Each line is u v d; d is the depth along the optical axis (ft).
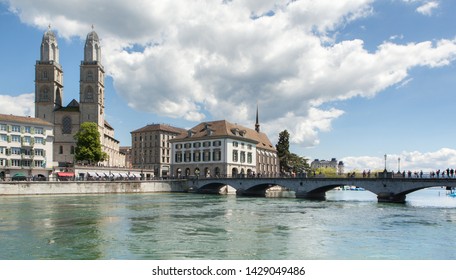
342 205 198.39
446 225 121.60
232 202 217.56
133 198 239.91
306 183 260.21
